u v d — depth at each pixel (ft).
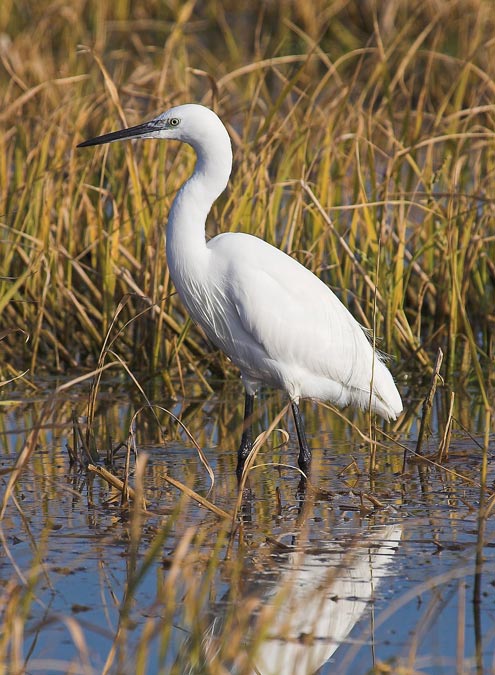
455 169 44.73
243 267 30.91
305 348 31.58
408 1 84.89
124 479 27.94
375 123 50.08
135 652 19.90
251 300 30.86
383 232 42.80
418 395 41.22
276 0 94.27
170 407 40.01
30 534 25.64
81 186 44.65
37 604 22.09
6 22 85.40
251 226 42.98
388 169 44.57
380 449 34.27
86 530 26.09
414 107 73.82
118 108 42.04
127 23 76.43
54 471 31.35
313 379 32.35
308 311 31.53
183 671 19.54
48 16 70.85
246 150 44.83
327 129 44.78
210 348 44.78
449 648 20.48
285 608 21.85
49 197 43.83
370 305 43.55
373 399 32.73
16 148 48.42
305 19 87.51
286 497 29.19
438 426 37.01
